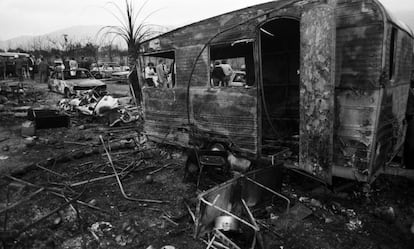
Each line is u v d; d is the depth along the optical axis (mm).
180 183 5090
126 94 15531
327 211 4059
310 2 4051
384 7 3742
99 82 15586
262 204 4090
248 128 5012
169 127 6453
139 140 7793
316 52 3854
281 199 4316
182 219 3863
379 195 4477
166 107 6430
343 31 3969
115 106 10055
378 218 3879
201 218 3377
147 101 6887
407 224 3750
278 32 6262
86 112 10742
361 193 4406
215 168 4922
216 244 3221
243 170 4781
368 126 3887
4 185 4973
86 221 3840
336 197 4363
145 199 4488
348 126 4051
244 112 5027
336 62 4062
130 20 14484
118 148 7164
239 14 4902
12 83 20234
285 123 6820
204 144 5730
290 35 6516
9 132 8984
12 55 25250
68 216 3945
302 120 4137
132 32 14430
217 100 5375
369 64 3811
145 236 3520
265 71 7234
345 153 4109
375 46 3752
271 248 3246
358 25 3846
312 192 4520
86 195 4617
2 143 7742
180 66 5965
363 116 3916
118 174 5453
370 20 3754
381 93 3811
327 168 3945
